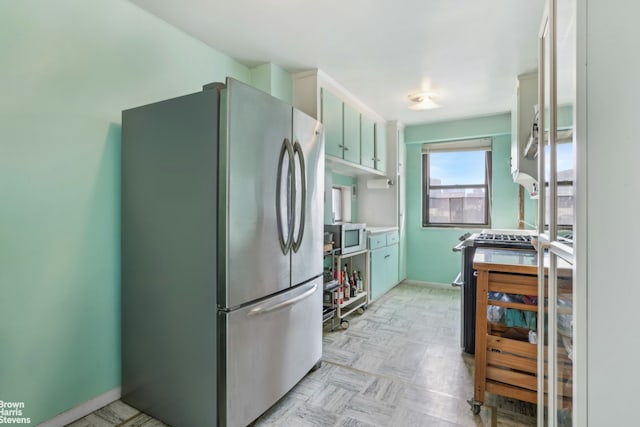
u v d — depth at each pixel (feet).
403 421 5.48
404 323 10.13
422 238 15.29
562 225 3.25
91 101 5.58
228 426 4.87
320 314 7.30
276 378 5.80
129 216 5.89
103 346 5.85
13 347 4.78
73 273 5.43
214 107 4.87
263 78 8.63
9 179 4.68
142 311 5.73
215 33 7.13
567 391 3.03
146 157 5.63
